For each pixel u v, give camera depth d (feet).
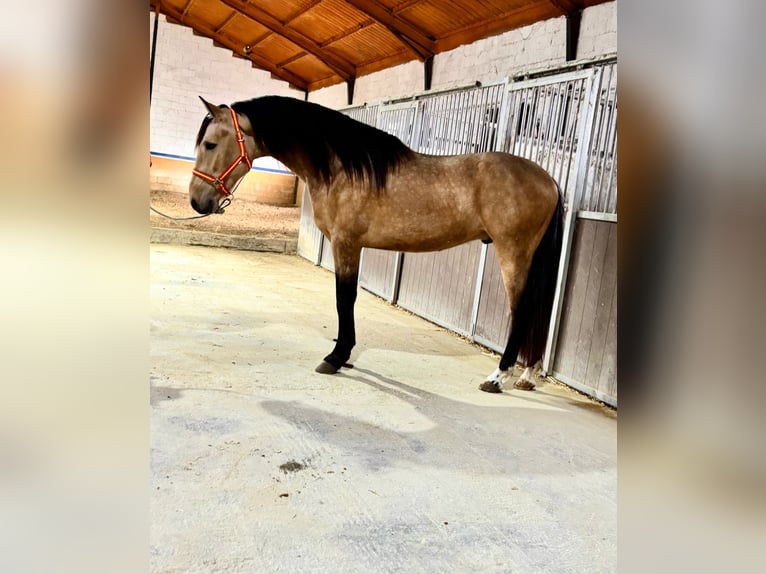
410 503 5.31
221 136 8.87
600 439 7.46
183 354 9.05
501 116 12.13
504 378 9.12
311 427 6.79
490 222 8.85
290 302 14.40
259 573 4.06
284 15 23.08
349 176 8.91
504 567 4.47
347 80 25.25
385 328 12.98
